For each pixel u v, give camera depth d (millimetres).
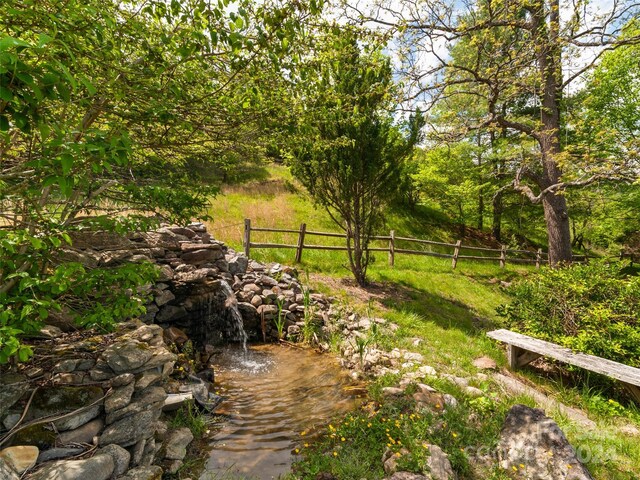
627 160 6051
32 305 1991
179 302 5527
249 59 2568
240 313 6402
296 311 6859
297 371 5176
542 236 21406
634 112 12266
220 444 3385
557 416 3947
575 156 6578
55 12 1664
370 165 7520
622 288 5723
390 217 16984
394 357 5273
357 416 3744
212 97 2941
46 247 2115
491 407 3914
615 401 4465
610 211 14992
